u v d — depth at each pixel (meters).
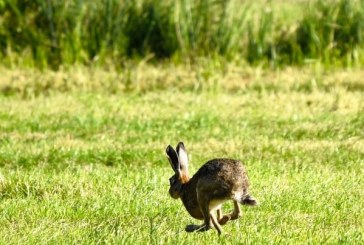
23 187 35.97
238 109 55.97
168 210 32.38
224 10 69.75
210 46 69.81
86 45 70.12
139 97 60.88
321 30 69.69
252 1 71.12
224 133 49.03
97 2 70.12
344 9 69.75
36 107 57.53
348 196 34.03
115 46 70.00
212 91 62.16
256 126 50.94
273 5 72.69
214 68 67.88
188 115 53.34
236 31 70.00
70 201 33.66
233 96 60.59
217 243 27.42
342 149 44.28
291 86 63.09
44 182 36.22
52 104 58.34
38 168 41.12
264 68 68.75
